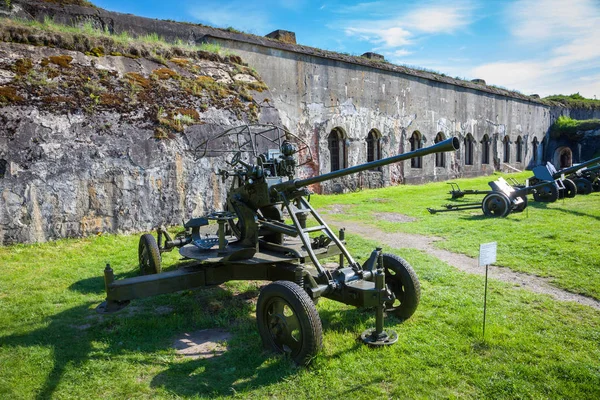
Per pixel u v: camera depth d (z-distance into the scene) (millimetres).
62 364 3859
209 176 10305
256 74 13188
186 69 11586
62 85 9109
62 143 8562
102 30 12773
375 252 4633
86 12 12586
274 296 3875
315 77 17266
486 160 28266
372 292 3998
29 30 9648
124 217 9102
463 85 24859
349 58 18391
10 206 7879
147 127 9648
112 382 3576
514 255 7215
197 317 4891
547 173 13711
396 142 20859
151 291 4547
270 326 3961
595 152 32031
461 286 5730
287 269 4672
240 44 15219
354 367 3643
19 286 6027
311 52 16953
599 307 5000
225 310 5113
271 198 4969
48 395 3393
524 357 3768
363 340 4102
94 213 8758
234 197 5246
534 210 11961
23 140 8172
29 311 5129
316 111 17328
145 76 10562
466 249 7781
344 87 18328
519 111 30625
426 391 3299
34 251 7672
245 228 5098
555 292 5520
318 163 17406
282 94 16266
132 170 9242
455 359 3754
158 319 4848
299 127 16781
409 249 7836
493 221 10336
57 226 8328
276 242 5324
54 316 4992
